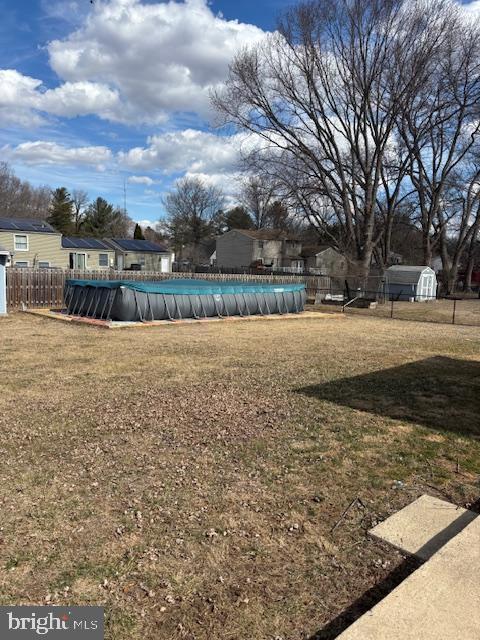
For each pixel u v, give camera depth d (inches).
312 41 1021.8
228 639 82.4
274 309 704.4
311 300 1019.3
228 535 113.7
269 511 125.6
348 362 345.7
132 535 112.7
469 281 1633.9
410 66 997.8
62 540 110.0
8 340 407.2
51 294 694.5
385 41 992.9
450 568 94.7
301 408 223.5
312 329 556.7
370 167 1102.4
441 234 1387.8
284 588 95.6
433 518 121.6
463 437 187.6
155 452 164.6
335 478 147.2
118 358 338.3
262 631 84.1
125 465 152.9
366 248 1112.8
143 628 84.4
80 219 2517.2
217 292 626.8
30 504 126.1
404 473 152.2
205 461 157.9
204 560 103.9
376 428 196.7
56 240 1250.0
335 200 1119.6
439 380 290.7
